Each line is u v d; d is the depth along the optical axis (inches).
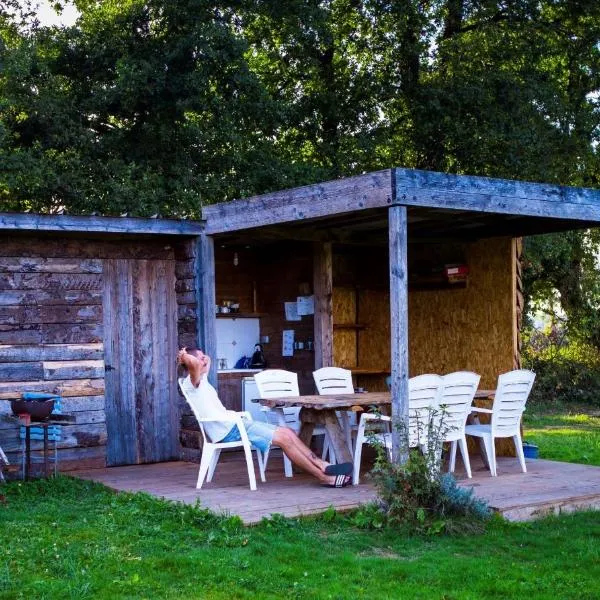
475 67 763.4
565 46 799.7
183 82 676.7
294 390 421.7
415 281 479.5
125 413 430.9
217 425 358.9
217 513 314.3
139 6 727.7
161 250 442.0
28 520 309.4
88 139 698.8
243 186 708.0
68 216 392.5
